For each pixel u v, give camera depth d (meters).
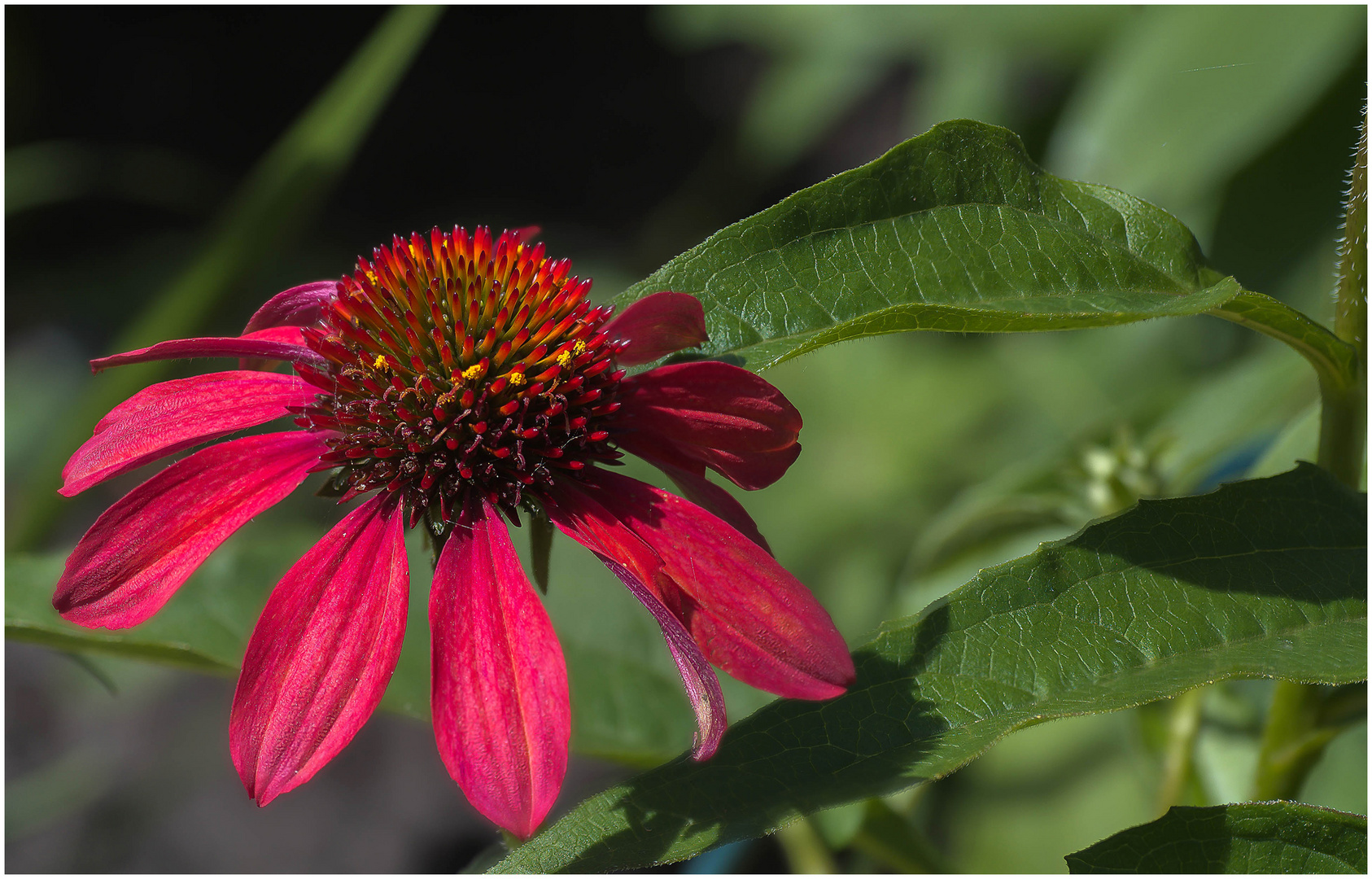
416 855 1.18
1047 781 0.76
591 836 0.50
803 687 0.50
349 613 0.51
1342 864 0.50
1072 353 1.00
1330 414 0.52
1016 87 0.99
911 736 0.50
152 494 0.51
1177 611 0.51
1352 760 0.61
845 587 0.98
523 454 0.52
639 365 0.53
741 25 1.20
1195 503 0.51
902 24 1.05
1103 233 0.53
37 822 1.20
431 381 0.52
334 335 0.53
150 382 0.82
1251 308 0.51
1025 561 0.51
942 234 0.52
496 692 0.50
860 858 0.59
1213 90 0.70
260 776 0.50
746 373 0.52
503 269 0.54
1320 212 0.76
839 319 0.52
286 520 0.81
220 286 0.83
